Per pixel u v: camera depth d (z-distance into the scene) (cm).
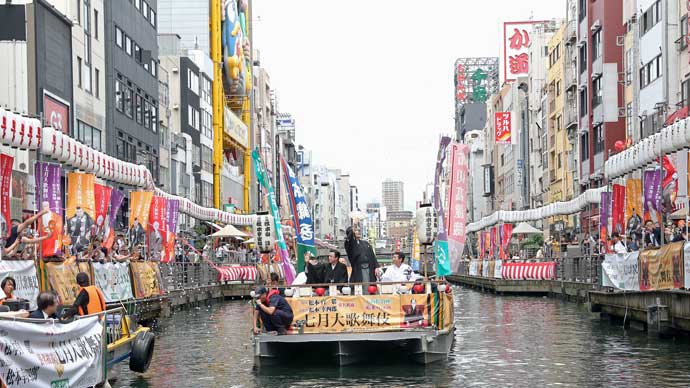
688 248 2088
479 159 13775
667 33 4412
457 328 2897
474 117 15262
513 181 10331
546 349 2241
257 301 1978
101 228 2445
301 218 2412
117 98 5106
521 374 1806
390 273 2105
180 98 7150
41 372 1198
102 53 4862
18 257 1897
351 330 1962
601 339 2452
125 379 1805
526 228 6128
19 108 3631
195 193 7369
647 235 2933
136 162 5503
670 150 2481
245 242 6372
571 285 4316
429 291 1995
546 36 9212
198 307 4388
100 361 1477
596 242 4272
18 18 3656
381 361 2011
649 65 4859
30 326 1169
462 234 2339
